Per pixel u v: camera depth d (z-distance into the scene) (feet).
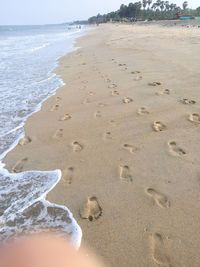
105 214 11.02
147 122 18.33
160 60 36.40
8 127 20.65
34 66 46.55
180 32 97.55
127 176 13.23
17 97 27.91
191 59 34.63
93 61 43.57
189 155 14.25
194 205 11.03
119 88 26.08
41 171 14.58
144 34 91.97
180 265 8.76
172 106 20.21
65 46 78.89
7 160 16.08
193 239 9.58
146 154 14.79
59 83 32.17
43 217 11.27
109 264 9.00
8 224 11.10
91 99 24.23
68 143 17.13
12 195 12.86
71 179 13.58
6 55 65.05
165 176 12.89
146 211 10.94
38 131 19.39
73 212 11.34
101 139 17.02
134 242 9.66
